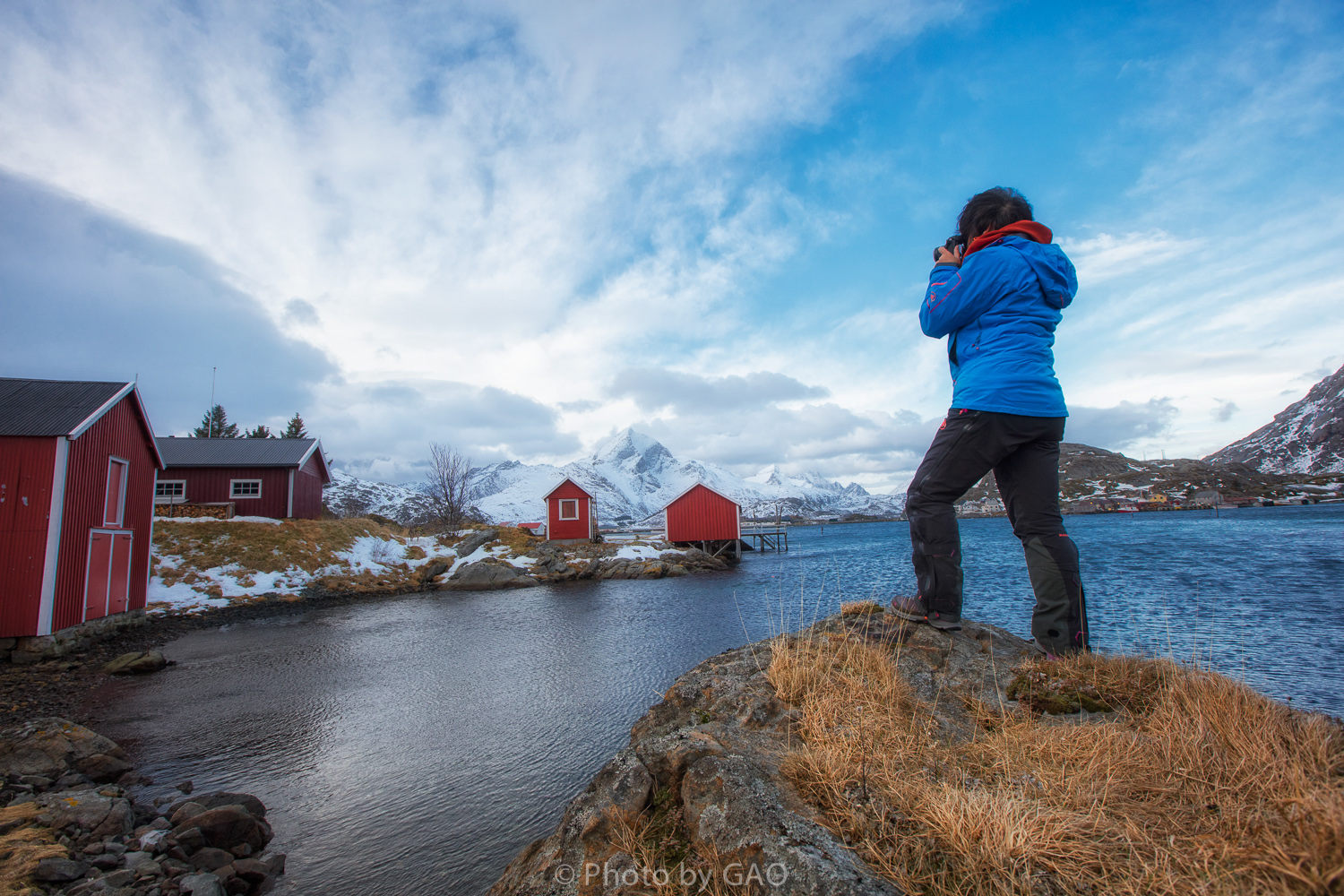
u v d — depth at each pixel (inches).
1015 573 1126.4
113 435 592.1
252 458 1268.5
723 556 1708.9
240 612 816.3
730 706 118.3
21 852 172.1
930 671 125.7
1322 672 439.2
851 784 82.3
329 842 210.8
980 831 68.9
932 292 129.3
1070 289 125.4
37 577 488.7
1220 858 60.8
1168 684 104.3
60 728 265.7
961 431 124.9
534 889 80.0
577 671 455.2
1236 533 1974.7
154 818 222.5
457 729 325.4
